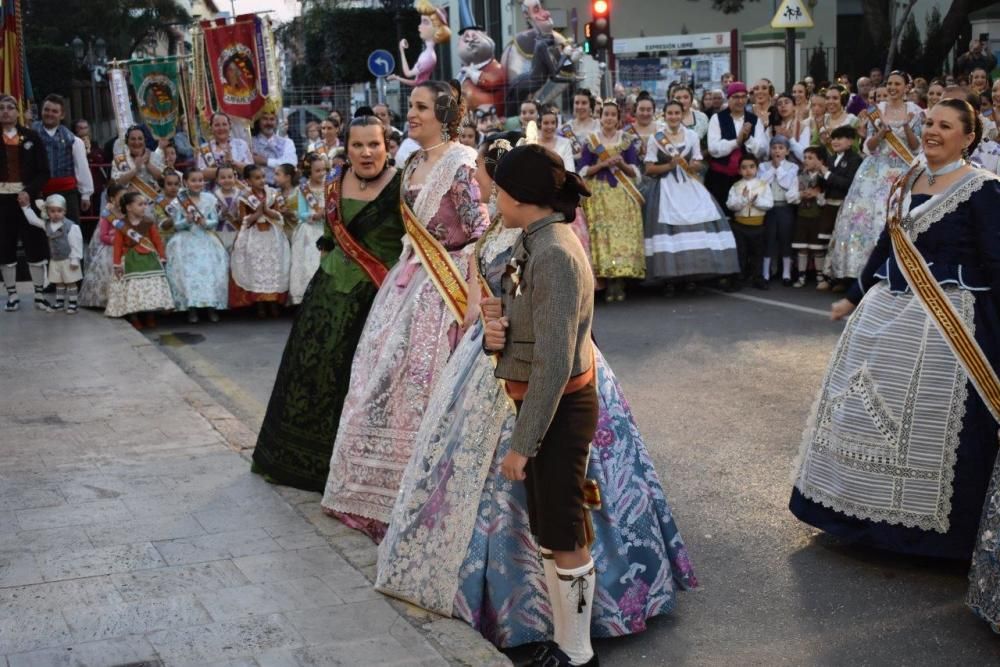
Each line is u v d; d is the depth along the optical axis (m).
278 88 15.16
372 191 5.47
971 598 4.38
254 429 7.07
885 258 5.12
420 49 34.81
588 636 3.99
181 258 10.56
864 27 28.50
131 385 7.66
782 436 6.71
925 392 4.80
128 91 17.03
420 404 5.02
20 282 12.77
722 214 11.41
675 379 8.08
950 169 4.86
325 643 4.03
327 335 5.58
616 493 4.30
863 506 4.93
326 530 5.12
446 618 4.27
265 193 10.79
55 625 4.14
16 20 13.95
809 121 12.00
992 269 4.69
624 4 34.00
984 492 4.75
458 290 5.02
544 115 11.16
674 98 12.84
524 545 4.21
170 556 4.79
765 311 10.44
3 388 7.58
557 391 3.62
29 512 5.30
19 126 10.45
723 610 4.57
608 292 11.23
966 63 20.30
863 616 4.51
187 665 3.86
